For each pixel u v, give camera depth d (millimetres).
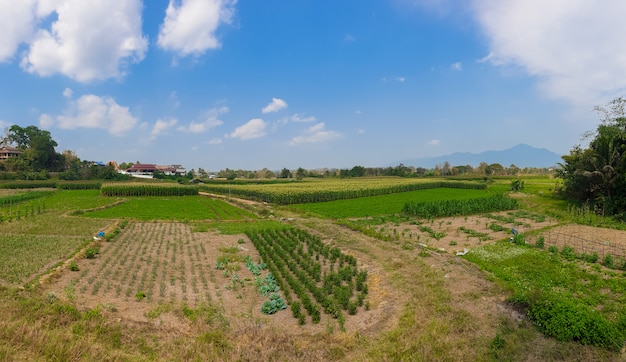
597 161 48094
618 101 52125
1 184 92188
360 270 23266
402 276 20734
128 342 13453
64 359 11312
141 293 17547
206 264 24641
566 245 25750
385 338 14086
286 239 31641
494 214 47156
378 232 34844
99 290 18438
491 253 24984
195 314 15719
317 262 24984
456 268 21344
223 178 173250
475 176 129500
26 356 11156
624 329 13695
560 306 14016
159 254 26922
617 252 25078
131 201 66438
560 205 52844
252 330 14680
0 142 135250
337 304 17656
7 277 19297
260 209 54125
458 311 15641
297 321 16266
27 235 31016
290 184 99562
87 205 57469
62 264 22172
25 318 13742
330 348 13617
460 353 12789
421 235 33531
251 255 27469
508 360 12461
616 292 17547
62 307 14781
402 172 160875
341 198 69938
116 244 29688
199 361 12320
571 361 12180
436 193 84250
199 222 42875
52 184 100375
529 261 22922
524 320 14461
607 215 41812
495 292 17250
